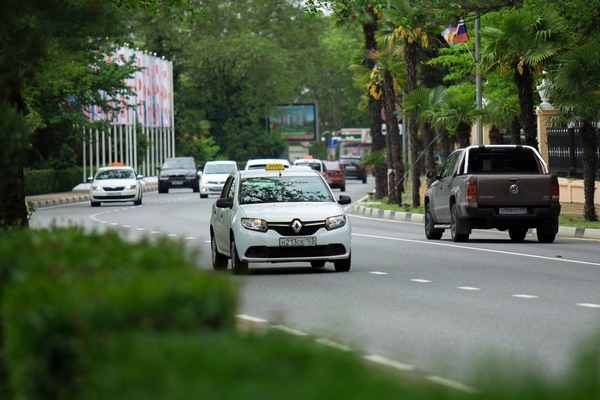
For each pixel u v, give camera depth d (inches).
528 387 323.0
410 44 2805.1
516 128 2573.8
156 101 5556.1
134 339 331.3
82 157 4719.5
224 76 7445.9
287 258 1175.0
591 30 2037.4
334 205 1221.1
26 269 423.5
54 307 339.6
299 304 878.4
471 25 2753.4
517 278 1097.4
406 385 324.5
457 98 2790.4
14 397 382.9
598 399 316.2
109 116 4635.8
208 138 7066.9
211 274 383.6
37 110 3590.1
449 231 2011.6
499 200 1616.6
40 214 2613.2
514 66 2090.3
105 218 2396.7
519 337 684.1
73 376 338.6
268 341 351.3
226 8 7500.0
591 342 597.3
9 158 634.2
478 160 1690.5
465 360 576.1
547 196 1622.8
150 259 433.4
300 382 313.4
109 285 363.6
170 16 1540.4
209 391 299.7
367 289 995.9
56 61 1991.9
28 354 350.0
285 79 7450.8
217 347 332.8
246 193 1246.9
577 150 2679.6
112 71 3713.1
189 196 3929.6
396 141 2893.7
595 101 1889.8
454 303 879.1
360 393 304.7
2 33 986.1
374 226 2126.0
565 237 1785.2
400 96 3799.2
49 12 1074.1
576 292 964.6
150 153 5526.6
